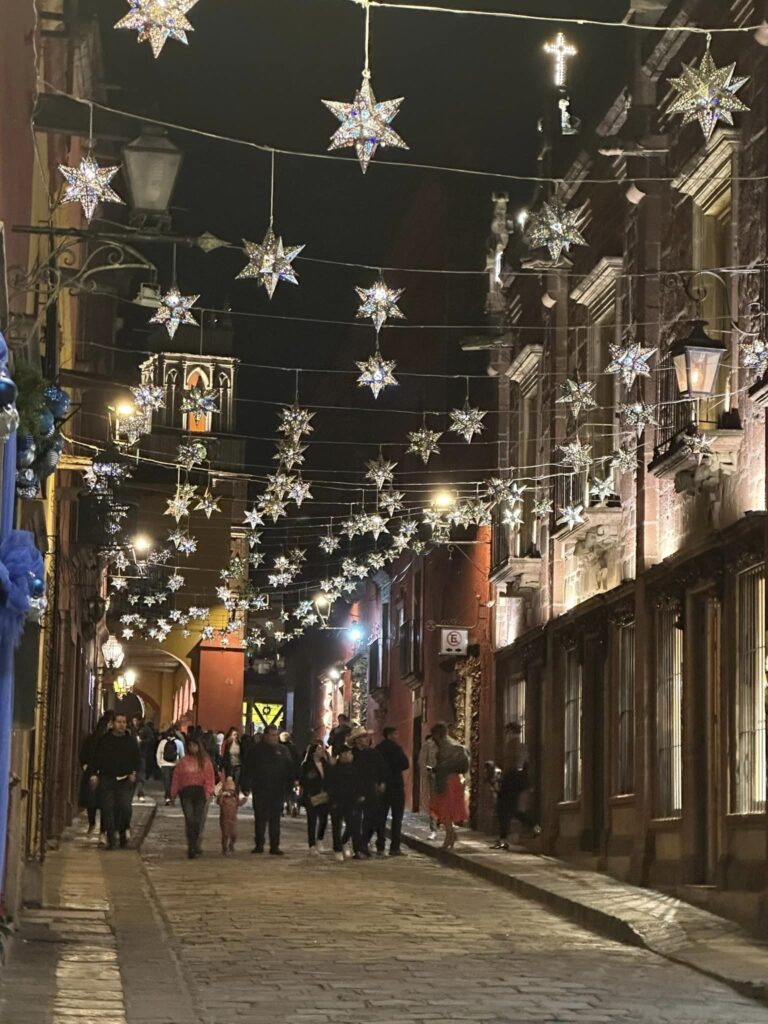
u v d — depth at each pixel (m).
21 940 13.65
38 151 14.55
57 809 25.23
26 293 13.57
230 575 45.09
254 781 25.53
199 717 55.88
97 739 25.66
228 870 22.41
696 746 18.88
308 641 66.00
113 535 25.03
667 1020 11.26
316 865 23.72
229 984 12.40
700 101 10.20
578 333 25.55
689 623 19.08
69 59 19.06
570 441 24.94
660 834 20.05
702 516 19.19
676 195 20.67
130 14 7.69
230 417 60.03
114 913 16.27
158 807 39.66
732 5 18.55
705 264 19.62
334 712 59.12
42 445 11.59
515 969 13.64
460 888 20.95
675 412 19.66
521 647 28.19
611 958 14.63
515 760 26.23
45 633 17.55
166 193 12.03
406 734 43.00
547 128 27.80
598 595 22.73
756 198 17.59
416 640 41.62
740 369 17.81
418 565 41.78
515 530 28.91
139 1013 10.59
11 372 11.04
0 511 9.73
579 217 25.45
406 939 15.46
